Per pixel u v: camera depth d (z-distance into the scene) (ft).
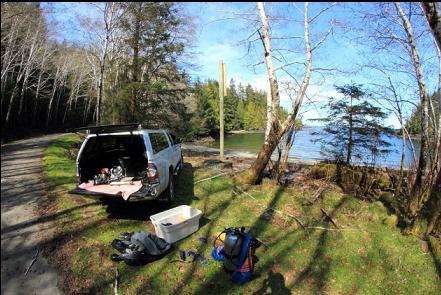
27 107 122.72
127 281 12.45
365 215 20.52
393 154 36.45
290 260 14.74
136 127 17.99
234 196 22.91
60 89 138.82
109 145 19.90
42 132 110.32
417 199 19.35
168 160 20.94
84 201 20.99
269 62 24.62
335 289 13.06
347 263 14.88
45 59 110.83
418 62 19.58
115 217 18.52
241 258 12.85
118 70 49.01
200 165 34.63
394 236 17.39
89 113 175.22
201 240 15.79
